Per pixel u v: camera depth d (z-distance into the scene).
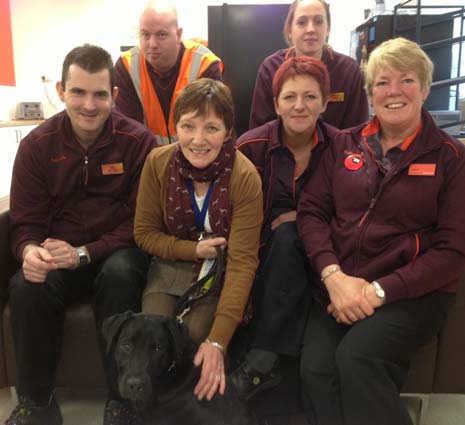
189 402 1.30
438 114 2.90
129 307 1.56
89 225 1.73
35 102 5.23
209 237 1.53
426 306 1.41
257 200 1.50
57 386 1.69
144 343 1.23
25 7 5.29
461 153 1.46
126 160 1.74
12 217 1.70
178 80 2.36
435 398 1.84
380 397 1.29
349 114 2.36
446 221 1.43
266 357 1.49
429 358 1.57
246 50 2.93
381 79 1.48
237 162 1.51
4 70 5.09
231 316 1.40
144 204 1.59
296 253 1.56
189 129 1.43
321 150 1.73
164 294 1.54
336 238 1.56
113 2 5.22
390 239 1.48
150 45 2.24
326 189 1.63
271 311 1.51
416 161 1.47
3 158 4.37
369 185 1.51
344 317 1.41
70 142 1.69
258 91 2.35
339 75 2.32
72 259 1.60
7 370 1.69
